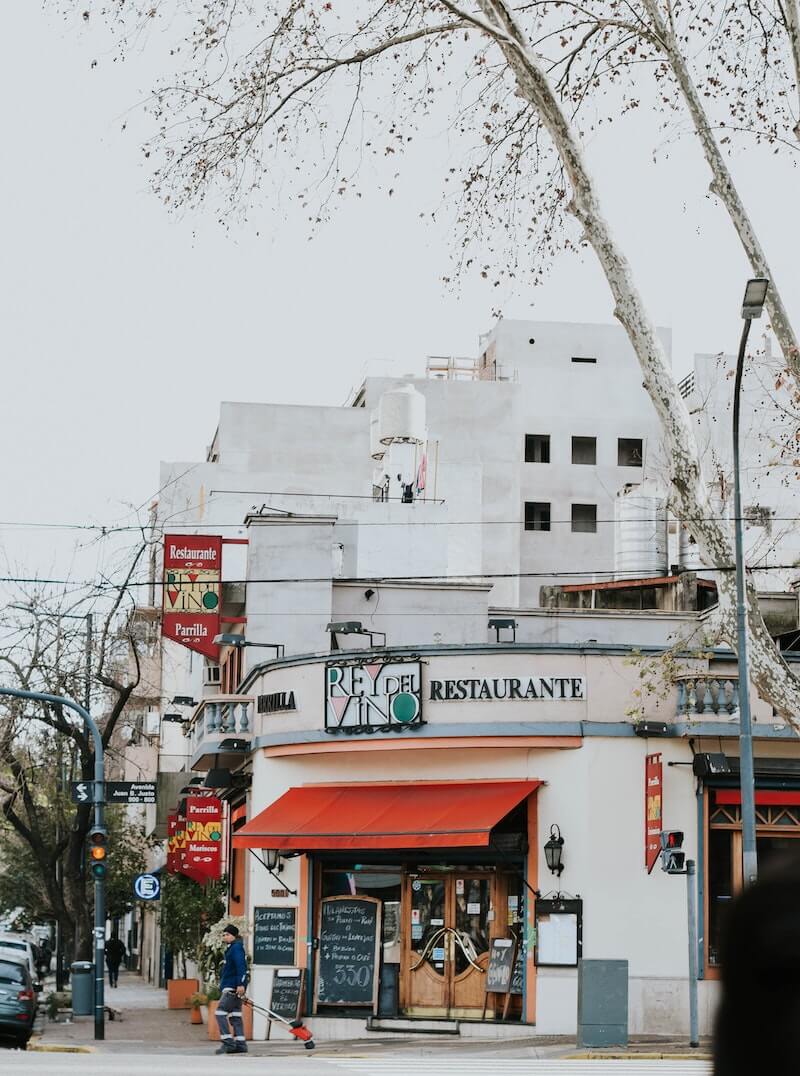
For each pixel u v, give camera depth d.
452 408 69.50
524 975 25.03
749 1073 1.47
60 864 49.81
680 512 21.55
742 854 22.70
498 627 34.66
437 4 22.14
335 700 26.97
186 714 56.22
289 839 26.11
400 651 26.44
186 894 34.66
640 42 23.03
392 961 26.45
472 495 54.06
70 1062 18.23
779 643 34.78
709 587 39.69
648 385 21.41
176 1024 32.41
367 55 22.03
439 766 26.30
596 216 21.23
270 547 35.28
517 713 25.52
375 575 39.03
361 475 65.94
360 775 27.02
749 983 1.49
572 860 24.98
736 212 22.23
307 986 26.80
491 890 25.86
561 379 80.31
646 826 24.89
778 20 22.50
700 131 22.19
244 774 30.08
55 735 40.88
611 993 22.11
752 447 54.84
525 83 21.02
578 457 79.88
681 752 25.28
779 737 25.08
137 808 72.38
